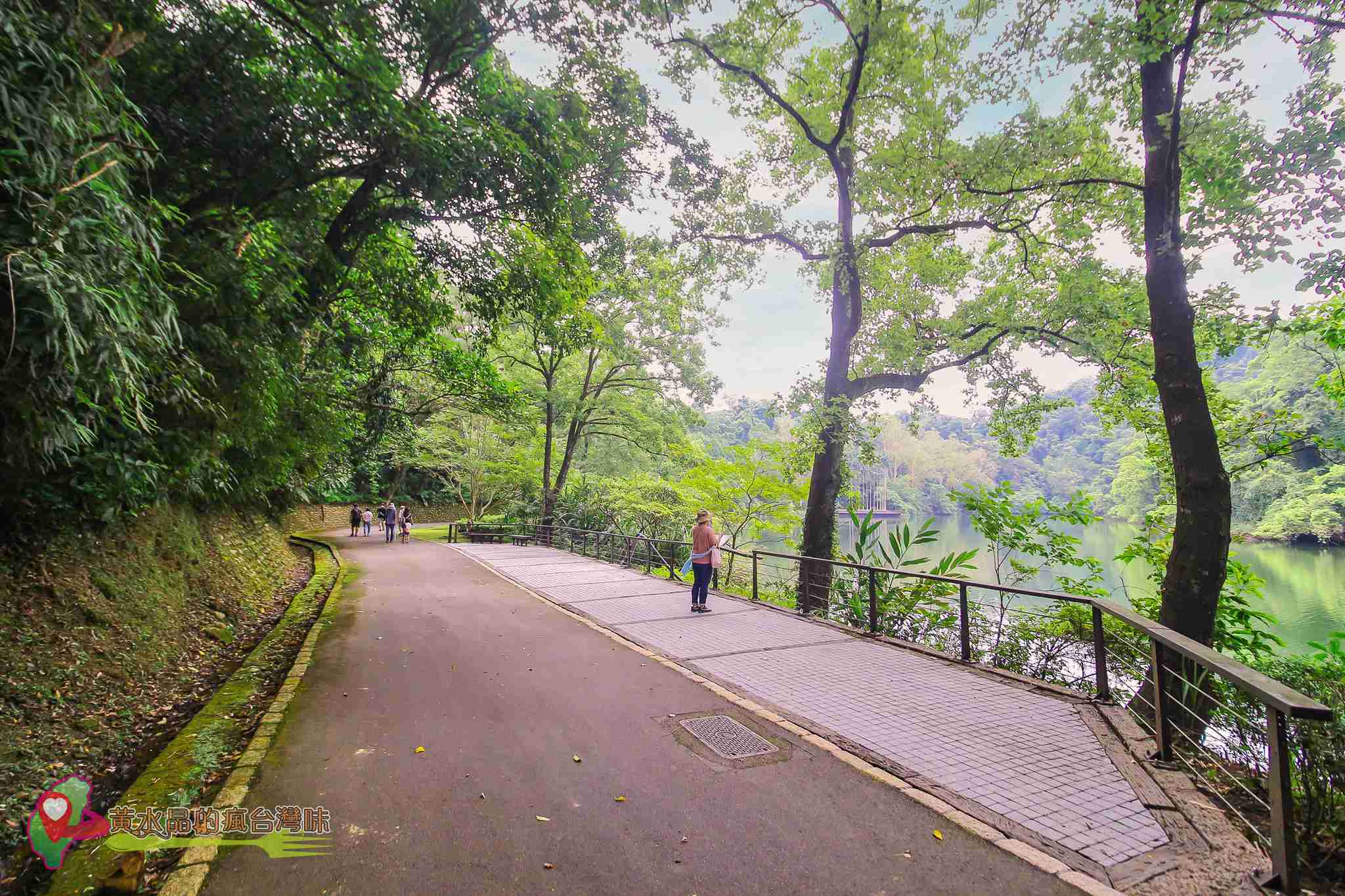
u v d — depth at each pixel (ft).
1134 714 18.90
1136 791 11.47
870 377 46.78
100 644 18.10
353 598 33.30
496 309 34.55
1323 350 102.37
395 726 14.76
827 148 41.11
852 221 41.83
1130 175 35.76
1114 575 73.72
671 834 10.05
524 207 27.07
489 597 33.63
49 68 10.74
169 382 16.93
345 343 43.75
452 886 8.60
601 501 85.05
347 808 10.80
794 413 41.04
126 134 13.10
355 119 21.76
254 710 16.51
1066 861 9.21
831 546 42.04
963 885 8.65
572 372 92.99
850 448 52.70
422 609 30.09
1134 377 38.42
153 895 8.54
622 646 22.66
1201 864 9.08
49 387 11.78
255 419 23.79
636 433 91.97
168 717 17.08
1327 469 111.45
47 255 10.28
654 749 13.47
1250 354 218.18
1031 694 17.11
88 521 21.07
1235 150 25.45
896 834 10.04
